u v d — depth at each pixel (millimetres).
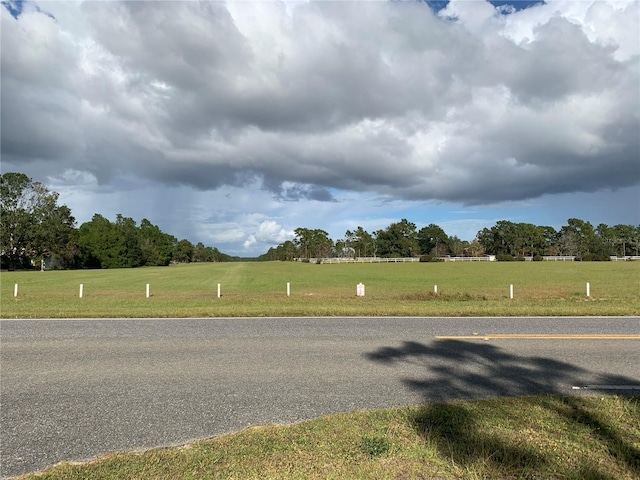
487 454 3590
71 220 88438
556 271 52281
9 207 79062
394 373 6438
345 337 9430
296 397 5367
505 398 5117
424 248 164000
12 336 9648
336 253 170750
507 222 147500
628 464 3441
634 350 7910
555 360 7160
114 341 9039
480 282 34656
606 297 20297
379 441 3850
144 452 3812
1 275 53406
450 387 5699
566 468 3369
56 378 6273
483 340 8977
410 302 17906
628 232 145500
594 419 4375
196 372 6566
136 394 5543
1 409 5027
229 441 3982
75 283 36594
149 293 25109
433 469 3379
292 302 18266
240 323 11617
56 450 3973
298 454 3660
